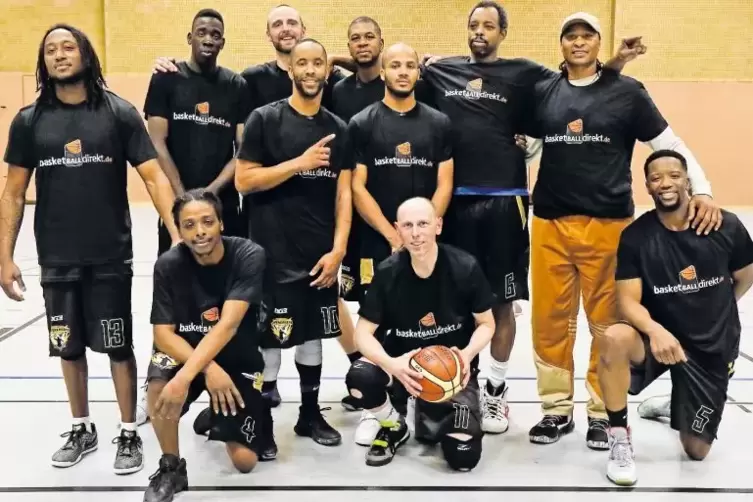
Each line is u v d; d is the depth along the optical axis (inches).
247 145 129.0
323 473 119.0
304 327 130.5
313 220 129.2
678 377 123.4
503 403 142.1
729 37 484.1
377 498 109.0
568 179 132.5
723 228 123.0
